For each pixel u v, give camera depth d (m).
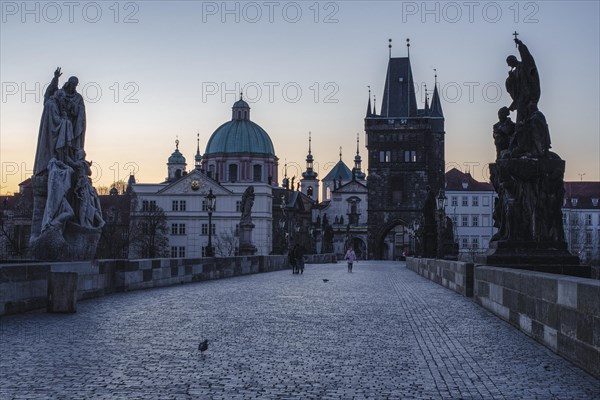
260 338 15.70
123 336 15.66
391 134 164.75
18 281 19.88
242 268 52.47
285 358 13.18
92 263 25.92
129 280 29.84
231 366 12.31
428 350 14.15
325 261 118.06
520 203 22.27
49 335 15.68
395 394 10.31
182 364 12.42
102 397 9.87
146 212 158.88
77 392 10.15
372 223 164.12
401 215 163.88
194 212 167.75
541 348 14.27
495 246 22.69
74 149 26.78
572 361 12.52
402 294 30.02
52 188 25.33
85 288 25.34
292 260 57.56
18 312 19.94
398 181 164.50
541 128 22.27
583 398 10.04
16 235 110.00
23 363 12.27
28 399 9.70
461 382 11.12
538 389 10.60
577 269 21.98
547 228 22.22
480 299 23.66
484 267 22.61
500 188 23.00
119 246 133.25
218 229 168.75
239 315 20.44
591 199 173.50
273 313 21.12
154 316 19.81
